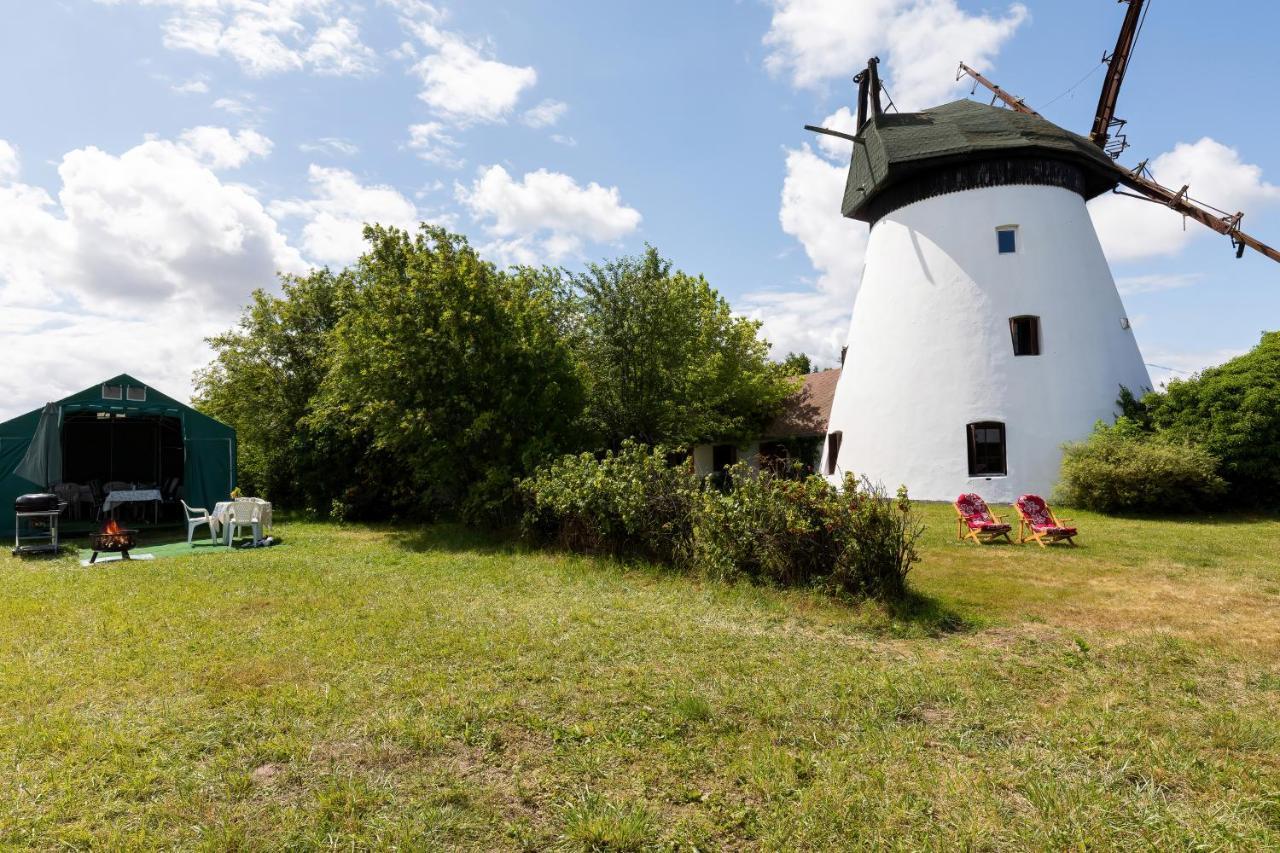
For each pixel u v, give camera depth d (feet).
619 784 12.57
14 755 13.41
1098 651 20.13
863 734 14.48
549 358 50.31
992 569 33.19
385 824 11.19
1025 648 20.53
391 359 46.62
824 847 10.70
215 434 57.57
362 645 20.36
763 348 94.73
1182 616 24.13
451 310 46.32
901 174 71.15
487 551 39.34
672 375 63.36
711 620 23.39
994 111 73.46
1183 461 52.16
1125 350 68.33
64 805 11.74
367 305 49.75
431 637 21.13
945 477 65.31
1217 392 55.52
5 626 22.66
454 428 47.42
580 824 11.11
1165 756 13.51
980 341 66.13
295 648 20.08
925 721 15.37
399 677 17.61
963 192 68.85
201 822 11.28
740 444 95.25
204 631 21.98
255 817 11.48
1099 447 56.65
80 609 25.13
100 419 68.28
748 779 12.67
